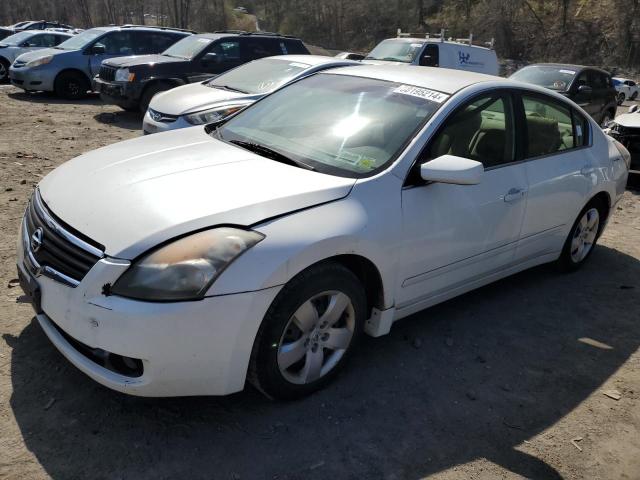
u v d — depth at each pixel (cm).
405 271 327
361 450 271
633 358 379
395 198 315
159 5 6638
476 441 286
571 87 1222
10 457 248
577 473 272
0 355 313
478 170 310
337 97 390
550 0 5119
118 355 249
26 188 606
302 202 284
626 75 4250
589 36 4653
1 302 366
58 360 313
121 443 262
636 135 817
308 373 295
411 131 341
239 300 252
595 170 471
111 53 1337
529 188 401
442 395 319
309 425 284
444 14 5650
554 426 303
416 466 265
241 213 268
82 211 277
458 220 349
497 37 4922
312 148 345
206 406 290
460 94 365
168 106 768
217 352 254
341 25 6003
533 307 437
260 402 297
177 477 246
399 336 376
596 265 533
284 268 262
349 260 305
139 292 242
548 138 434
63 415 275
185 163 320
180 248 250
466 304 432
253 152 346
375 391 316
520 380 342
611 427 306
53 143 848
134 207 271
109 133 969
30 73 1263
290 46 1205
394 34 5688
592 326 416
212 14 6253
